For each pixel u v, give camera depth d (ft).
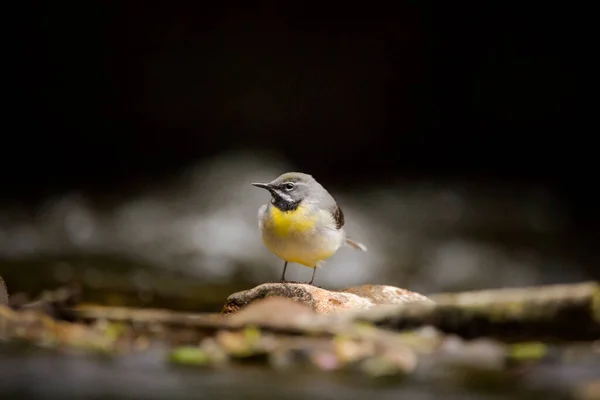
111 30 77.00
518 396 15.96
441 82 80.18
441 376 17.19
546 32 77.30
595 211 68.80
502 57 78.48
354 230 57.82
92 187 68.85
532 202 66.95
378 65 79.87
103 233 55.98
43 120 76.59
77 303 30.68
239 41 78.48
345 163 79.20
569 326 18.74
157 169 76.48
